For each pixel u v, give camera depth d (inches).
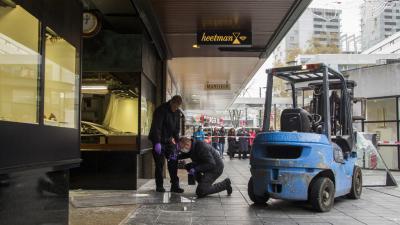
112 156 429.4
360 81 837.8
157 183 415.5
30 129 185.6
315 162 335.0
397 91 777.6
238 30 477.1
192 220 293.4
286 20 440.8
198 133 1065.5
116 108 439.8
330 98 417.7
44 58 202.5
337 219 305.3
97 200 360.8
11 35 180.4
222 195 406.0
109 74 440.8
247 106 1791.3
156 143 409.1
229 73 822.5
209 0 385.4
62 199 219.1
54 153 210.1
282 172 337.1
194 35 506.6
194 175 393.1
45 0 203.3
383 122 802.8
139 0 363.6
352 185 396.5
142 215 305.9
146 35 458.9
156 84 569.6
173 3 391.2
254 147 358.0
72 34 236.4
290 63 1253.7
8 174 167.6
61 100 223.6
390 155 775.1
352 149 402.0
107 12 401.4
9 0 175.9
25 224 180.9
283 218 306.7
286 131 360.5
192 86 1032.2
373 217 313.7
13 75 181.2
